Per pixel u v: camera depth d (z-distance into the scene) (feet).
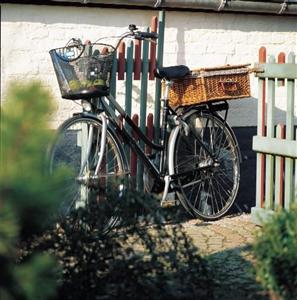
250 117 30.27
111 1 26.30
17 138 8.28
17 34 25.66
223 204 27.91
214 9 28.55
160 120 26.68
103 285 16.26
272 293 14.88
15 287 8.84
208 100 25.90
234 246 22.86
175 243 17.03
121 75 25.73
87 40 25.36
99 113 24.30
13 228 8.46
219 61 29.58
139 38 24.50
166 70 25.53
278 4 29.91
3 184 8.30
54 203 8.74
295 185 24.66
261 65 25.44
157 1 27.12
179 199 26.27
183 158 26.68
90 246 16.31
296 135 24.56
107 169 24.44
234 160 27.71
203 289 17.11
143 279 16.46
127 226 17.03
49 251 15.46
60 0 25.85
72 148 23.80
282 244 14.74
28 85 8.36
